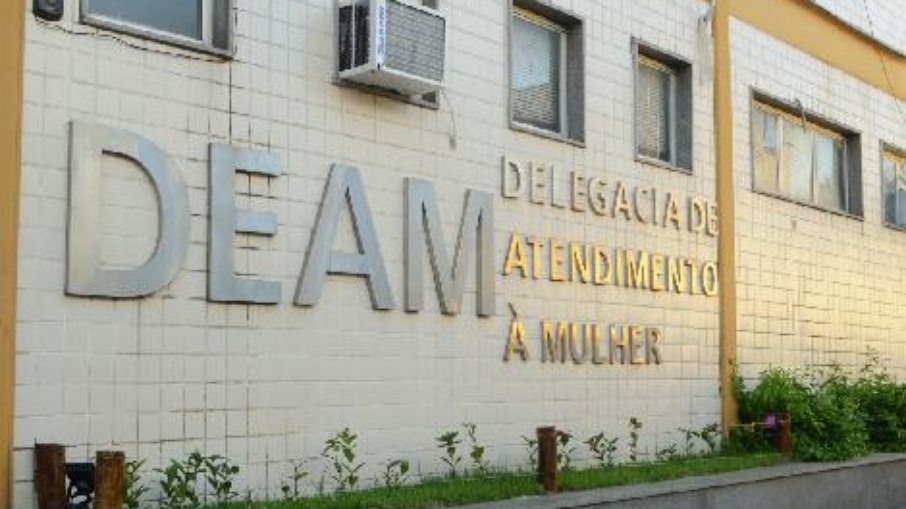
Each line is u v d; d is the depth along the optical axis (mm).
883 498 11688
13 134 6281
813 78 14273
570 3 10414
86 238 6551
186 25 7410
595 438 9977
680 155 11891
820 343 13797
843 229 14648
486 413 9102
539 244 9766
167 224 6953
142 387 6801
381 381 8242
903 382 15078
